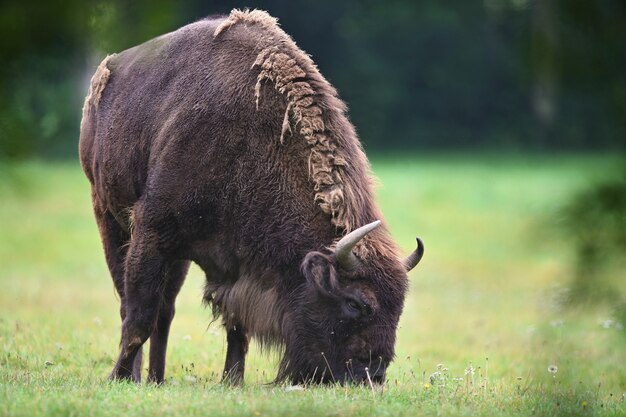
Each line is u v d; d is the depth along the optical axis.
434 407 23.03
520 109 182.62
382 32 188.75
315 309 25.53
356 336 24.98
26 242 78.75
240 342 29.30
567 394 24.95
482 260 76.00
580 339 39.84
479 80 188.25
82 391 23.58
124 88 31.12
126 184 30.44
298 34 187.38
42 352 33.62
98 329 40.56
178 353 35.34
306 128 26.88
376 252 25.45
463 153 181.88
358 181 26.69
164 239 28.14
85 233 84.88
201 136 27.62
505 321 49.38
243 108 27.38
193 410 21.39
